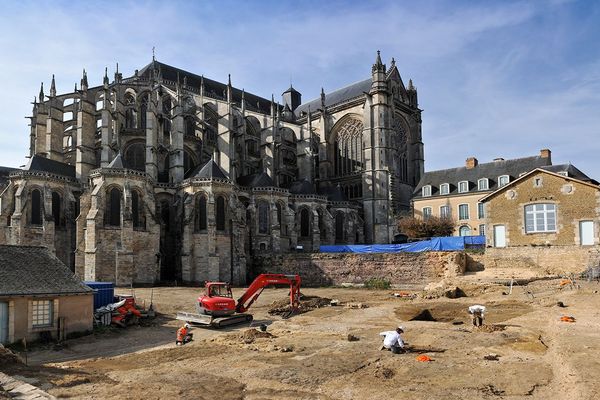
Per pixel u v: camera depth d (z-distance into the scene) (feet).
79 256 169.37
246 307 107.45
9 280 81.51
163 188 197.26
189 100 235.81
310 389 49.26
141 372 58.90
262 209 215.72
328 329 87.45
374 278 174.09
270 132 250.16
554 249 133.08
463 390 46.19
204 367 60.95
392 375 52.95
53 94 214.28
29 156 233.14
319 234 230.68
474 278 134.92
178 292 151.12
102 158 192.03
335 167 293.64
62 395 48.98
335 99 311.27
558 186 134.82
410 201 266.57
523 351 60.44
